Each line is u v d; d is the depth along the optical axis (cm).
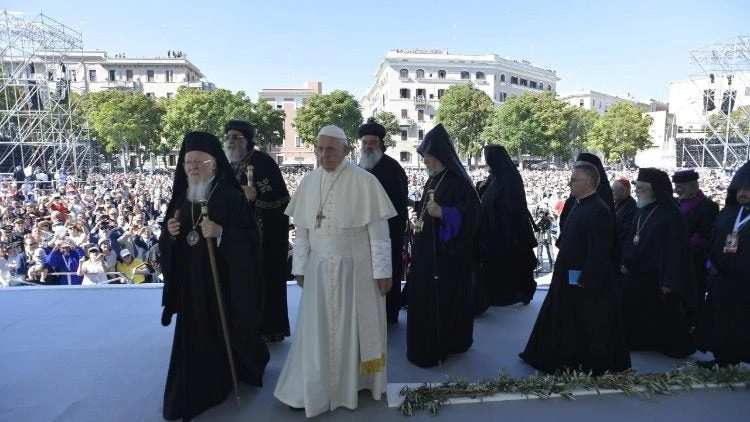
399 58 6844
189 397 293
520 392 329
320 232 303
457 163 396
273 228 414
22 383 345
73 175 2919
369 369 303
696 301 377
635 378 342
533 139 4684
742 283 362
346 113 4753
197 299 303
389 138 5709
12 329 455
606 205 354
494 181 539
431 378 364
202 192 303
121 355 396
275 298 420
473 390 325
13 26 2720
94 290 585
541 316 384
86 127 3634
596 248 346
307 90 7344
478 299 514
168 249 304
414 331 386
